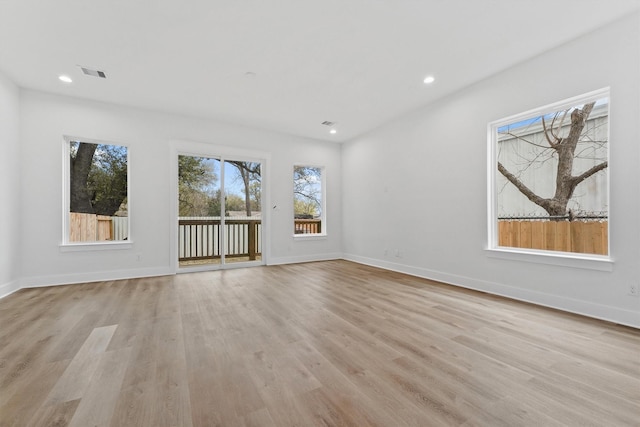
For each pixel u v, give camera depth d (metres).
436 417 1.25
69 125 3.76
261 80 3.37
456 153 3.72
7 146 3.24
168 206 4.38
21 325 2.33
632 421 1.22
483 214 3.40
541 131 3.00
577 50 2.59
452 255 3.78
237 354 1.84
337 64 3.03
